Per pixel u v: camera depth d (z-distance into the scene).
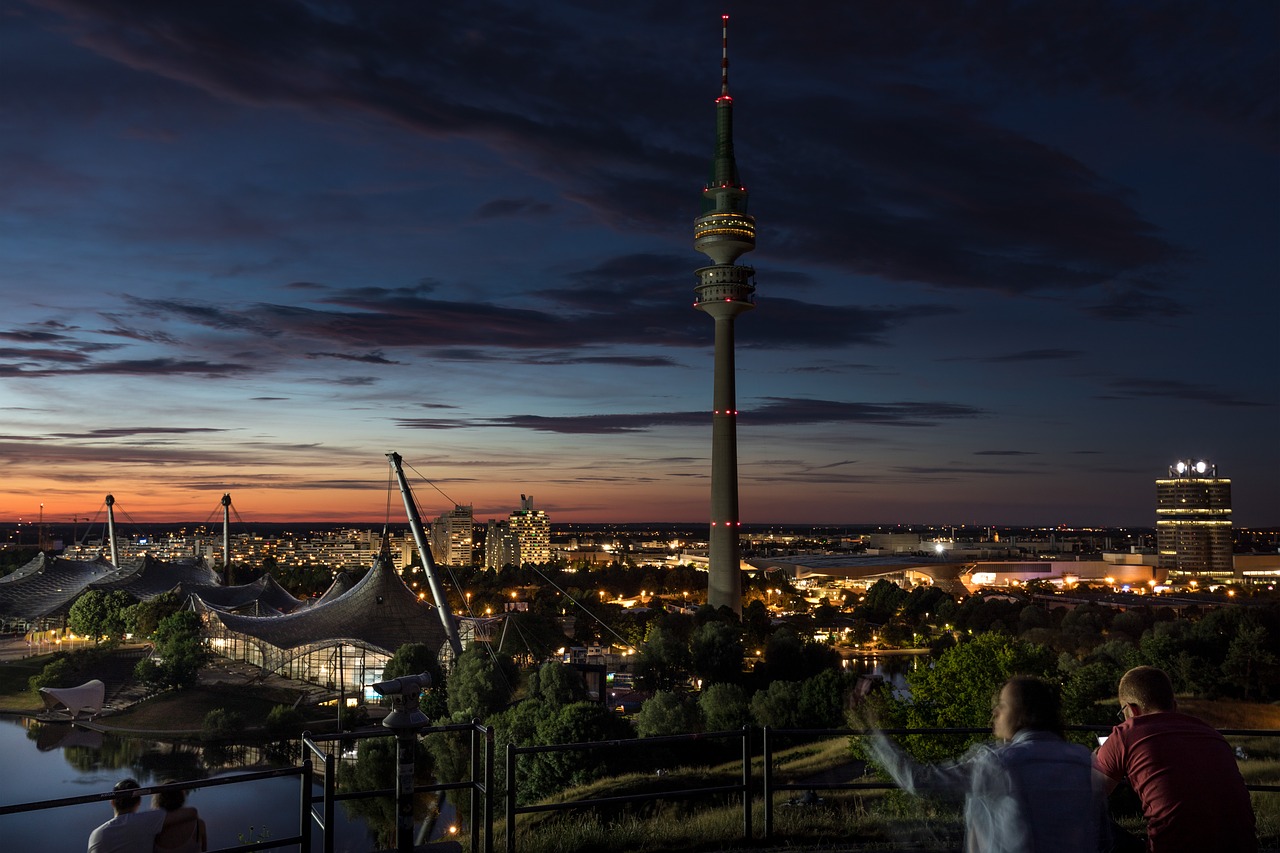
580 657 171.88
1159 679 8.20
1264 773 34.84
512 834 12.96
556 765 57.62
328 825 11.54
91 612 185.25
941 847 14.16
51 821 77.25
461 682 111.75
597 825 16.12
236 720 120.06
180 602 189.25
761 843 14.64
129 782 11.15
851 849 14.17
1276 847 14.63
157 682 138.25
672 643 152.38
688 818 17.27
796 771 48.09
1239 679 116.06
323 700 136.88
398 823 11.96
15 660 172.00
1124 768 7.95
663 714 95.88
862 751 40.53
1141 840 8.25
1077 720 41.78
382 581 164.25
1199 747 7.72
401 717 11.99
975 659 42.09
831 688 94.25
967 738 40.38
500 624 170.25
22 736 121.75
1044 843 7.02
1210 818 7.45
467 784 13.19
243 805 76.81
